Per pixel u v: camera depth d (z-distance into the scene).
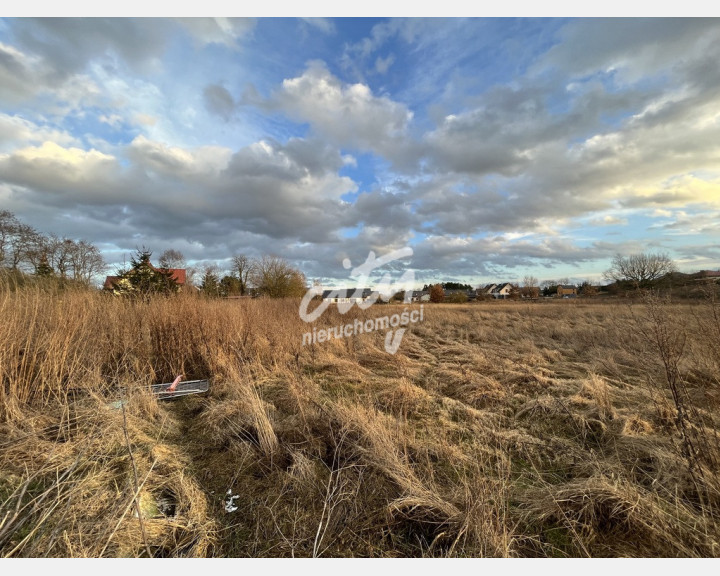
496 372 5.68
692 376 3.62
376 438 2.93
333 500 2.35
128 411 3.54
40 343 4.12
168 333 5.59
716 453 2.40
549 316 14.55
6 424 3.19
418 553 1.95
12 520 1.85
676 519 2.03
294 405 4.09
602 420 3.65
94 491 2.33
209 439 3.34
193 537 2.01
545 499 2.30
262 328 6.83
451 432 3.50
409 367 6.21
